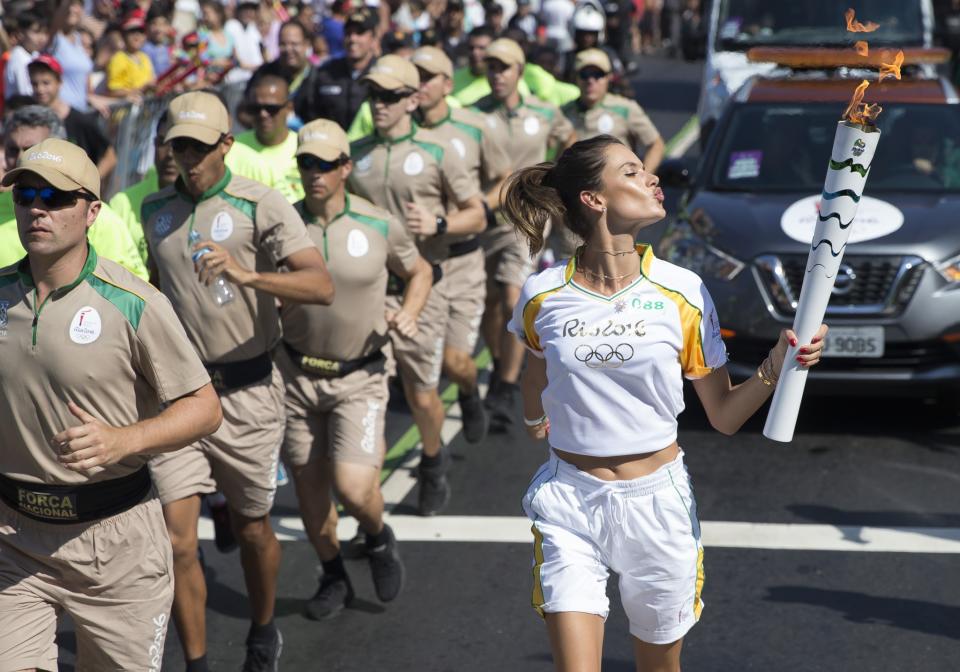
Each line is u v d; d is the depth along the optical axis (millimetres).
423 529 21859
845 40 47875
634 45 109125
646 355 12188
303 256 16188
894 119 28750
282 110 25047
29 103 29156
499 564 20375
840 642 17453
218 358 16516
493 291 28172
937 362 24797
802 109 29672
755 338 25266
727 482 23453
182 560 15875
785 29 49688
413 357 21938
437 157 22953
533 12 76000
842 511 21984
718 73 48844
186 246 16391
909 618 18094
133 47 43188
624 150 12234
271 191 16438
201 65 42500
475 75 35719
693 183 29234
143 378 12656
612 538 12516
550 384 12625
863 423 26375
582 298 12398
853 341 24719
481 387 30469
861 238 25094
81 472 11648
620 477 12500
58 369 12180
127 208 19672
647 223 12180
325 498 18734
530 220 12797
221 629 18625
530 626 18312
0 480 12758
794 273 25297
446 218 22625
